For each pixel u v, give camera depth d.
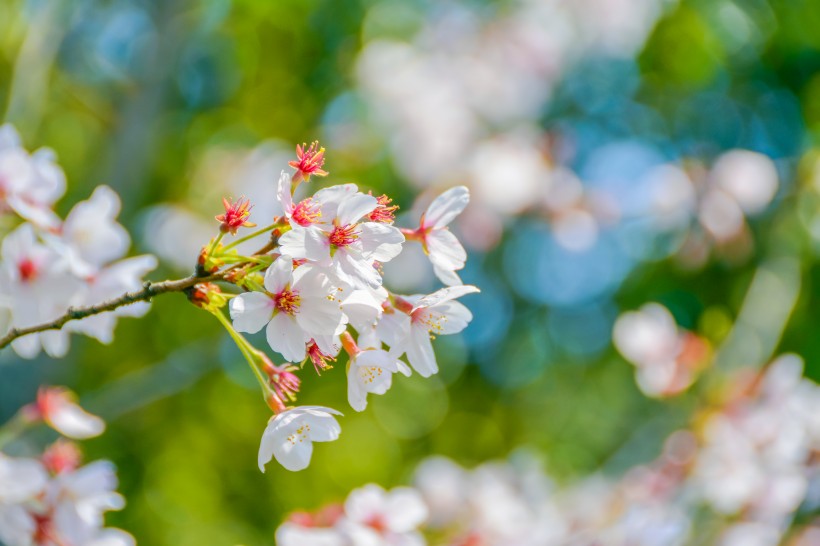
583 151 7.76
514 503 4.99
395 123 6.62
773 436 4.93
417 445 8.20
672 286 7.65
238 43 7.21
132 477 7.22
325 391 7.42
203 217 6.74
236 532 7.31
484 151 6.50
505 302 8.45
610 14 6.95
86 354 6.99
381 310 1.97
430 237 2.29
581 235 6.57
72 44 6.16
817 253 6.59
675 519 5.01
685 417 5.50
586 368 8.45
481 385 8.59
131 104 5.83
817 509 5.78
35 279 2.76
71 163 6.71
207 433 7.45
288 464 2.04
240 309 1.89
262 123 7.27
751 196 6.57
